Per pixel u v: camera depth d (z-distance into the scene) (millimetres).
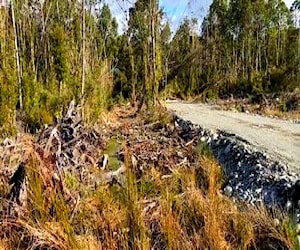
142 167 9797
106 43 39688
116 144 13883
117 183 7977
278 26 57312
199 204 6441
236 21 56375
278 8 57875
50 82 19594
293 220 6605
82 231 5766
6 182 6438
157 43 26625
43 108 15500
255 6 55938
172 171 9359
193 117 21812
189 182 8109
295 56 42906
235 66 51062
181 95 44156
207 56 52125
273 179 8797
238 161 11023
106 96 22750
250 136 14273
